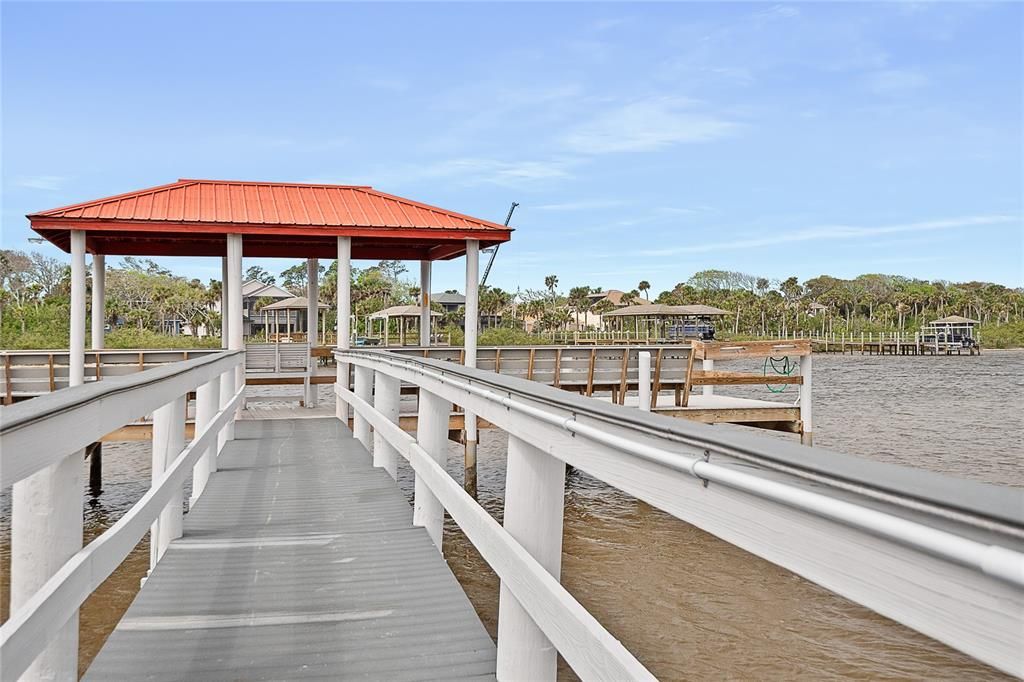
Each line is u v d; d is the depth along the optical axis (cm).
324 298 7094
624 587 679
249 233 1174
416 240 1299
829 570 96
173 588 360
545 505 237
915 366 5366
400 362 525
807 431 1160
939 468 1320
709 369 1405
